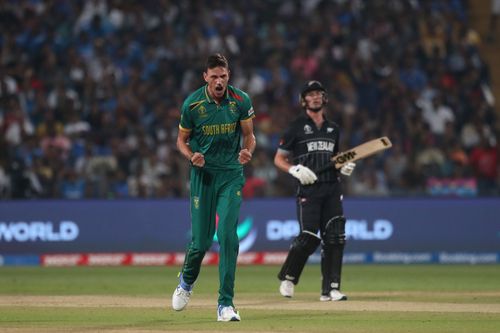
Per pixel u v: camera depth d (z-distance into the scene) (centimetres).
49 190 6075
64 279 4378
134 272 4916
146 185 6122
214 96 2528
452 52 7688
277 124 6775
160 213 5606
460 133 7150
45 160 6181
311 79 7269
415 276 4547
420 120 6888
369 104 7200
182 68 7206
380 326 2402
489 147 6612
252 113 2583
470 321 2519
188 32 7506
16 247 5547
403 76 7425
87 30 7400
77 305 3020
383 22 7725
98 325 2434
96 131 6569
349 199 5619
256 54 7431
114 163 6256
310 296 3403
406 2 7931
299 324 2444
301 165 3228
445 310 2831
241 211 5581
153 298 3291
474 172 6594
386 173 6444
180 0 7669
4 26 7300
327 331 2294
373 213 5619
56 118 6662
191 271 2630
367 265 5469
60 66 7112
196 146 2572
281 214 5591
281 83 7125
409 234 5634
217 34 7475
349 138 6731
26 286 3925
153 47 7350
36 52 7181
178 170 6153
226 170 2553
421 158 6612
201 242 2577
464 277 4475
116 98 6875
